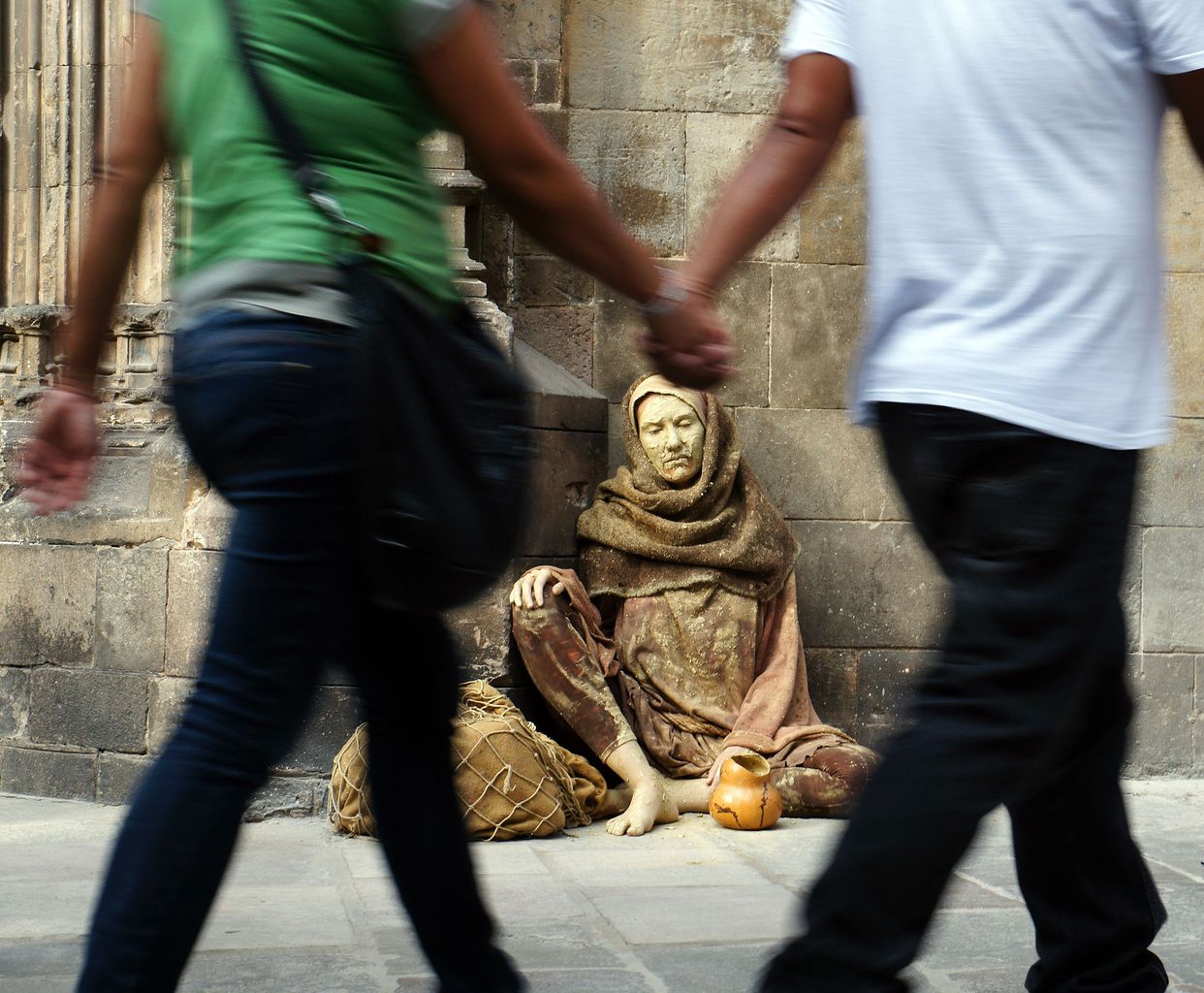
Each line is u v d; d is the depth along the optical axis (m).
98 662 5.03
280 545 1.63
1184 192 5.90
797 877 3.77
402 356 1.65
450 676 1.90
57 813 4.80
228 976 2.75
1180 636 5.83
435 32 1.64
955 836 1.58
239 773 1.61
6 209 5.61
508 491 1.74
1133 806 5.06
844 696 5.81
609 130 5.86
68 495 1.86
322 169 1.64
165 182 5.35
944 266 1.71
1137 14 1.71
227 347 1.62
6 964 2.84
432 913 1.89
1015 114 1.69
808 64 1.86
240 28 1.64
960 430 1.68
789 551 5.24
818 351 5.89
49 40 5.47
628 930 3.13
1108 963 2.04
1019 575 1.66
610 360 5.80
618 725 4.73
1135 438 1.70
